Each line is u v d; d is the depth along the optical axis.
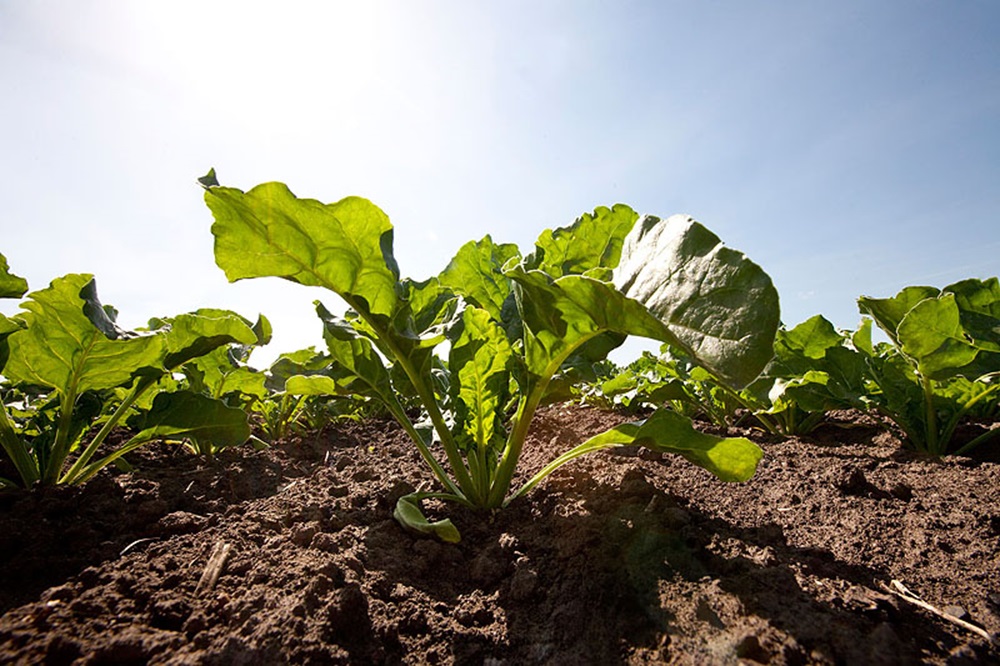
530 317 1.48
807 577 1.20
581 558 1.32
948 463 2.17
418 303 1.91
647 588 1.17
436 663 1.02
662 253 1.22
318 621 1.03
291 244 1.44
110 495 1.74
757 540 1.41
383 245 1.48
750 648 0.95
